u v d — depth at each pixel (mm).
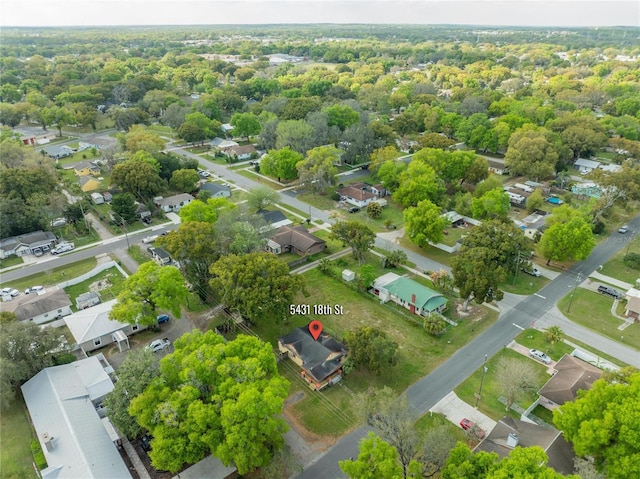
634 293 71688
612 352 61281
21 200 95562
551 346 62469
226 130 172250
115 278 80875
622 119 155125
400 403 45469
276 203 111750
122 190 108000
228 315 69750
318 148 118062
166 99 191875
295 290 62094
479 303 66500
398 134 156000
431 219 83500
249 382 44531
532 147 117812
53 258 88250
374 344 54594
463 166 111688
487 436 46750
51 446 44875
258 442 41406
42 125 182875
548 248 79562
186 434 41781
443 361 60219
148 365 47062
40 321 68125
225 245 73938
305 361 57594
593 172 99500
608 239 93312
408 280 74625
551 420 50594
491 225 76500
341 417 51656
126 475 43062
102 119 195250
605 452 39156
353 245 80688
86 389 52562
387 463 35000
